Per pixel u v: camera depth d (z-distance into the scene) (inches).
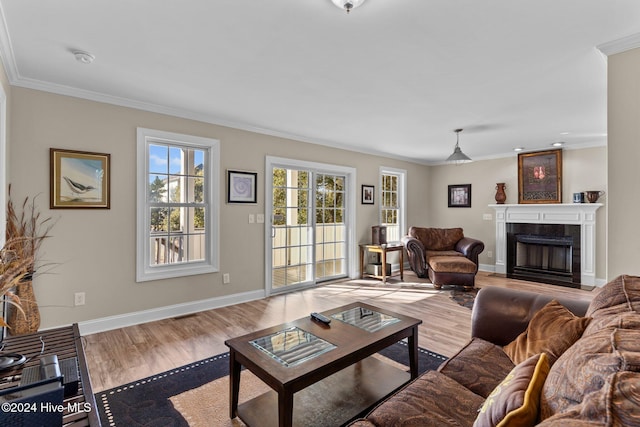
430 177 285.9
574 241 208.7
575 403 31.4
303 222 197.6
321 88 115.8
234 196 160.7
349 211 222.8
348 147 217.3
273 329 81.0
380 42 83.8
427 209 286.7
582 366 34.5
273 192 181.8
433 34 79.8
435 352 107.2
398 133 180.7
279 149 180.7
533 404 35.6
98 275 123.6
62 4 68.3
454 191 271.9
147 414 75.7
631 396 25.6
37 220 111.3
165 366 98.0
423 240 231.6
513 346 67.4
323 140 198.5
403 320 87.4
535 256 233.0
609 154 81.7
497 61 94.2
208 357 104.0
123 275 129.1
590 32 78.1
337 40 83.0
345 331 79.7
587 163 207.0
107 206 125.0
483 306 79.2
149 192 137.9
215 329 127.3
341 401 75.5
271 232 176.9
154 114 136.2
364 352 71.2
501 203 242.1
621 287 57.7
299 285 193.5
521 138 192.7
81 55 90.4
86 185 120.6
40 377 47.1
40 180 111.9
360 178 228.4
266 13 71.4
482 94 121.0
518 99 126.0
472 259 207.2
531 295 76.9
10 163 105.8
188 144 147.7
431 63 95.7
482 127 167.8
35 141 110.8
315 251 203.3
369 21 74.4
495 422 36.9
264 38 82.1
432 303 163.2
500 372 60.2
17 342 66.5
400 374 87.0
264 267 173.8
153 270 137.5
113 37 81.8
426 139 195.8
